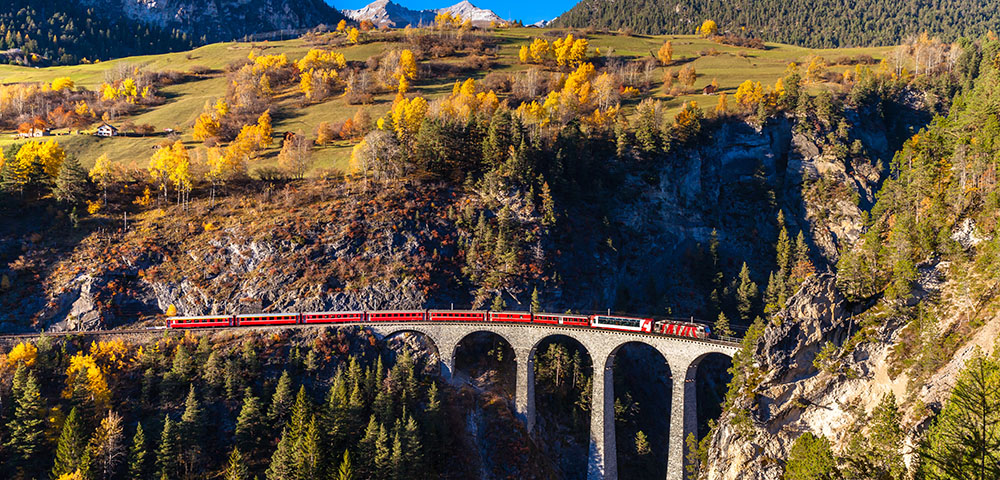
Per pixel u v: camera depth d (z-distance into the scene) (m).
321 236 151.00
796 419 91.19
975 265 84.38
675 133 193.62
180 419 116.06
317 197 164.62
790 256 175.25
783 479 76.75
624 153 186.75
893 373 83.12
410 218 157.00
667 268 178.00
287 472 102.75
